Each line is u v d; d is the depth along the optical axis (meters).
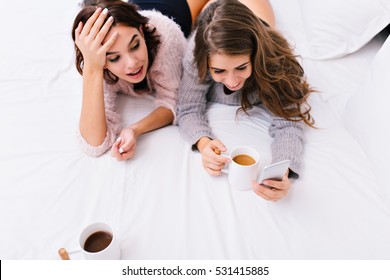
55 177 1.02
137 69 1.05
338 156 1.05
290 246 0.86
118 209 0.94
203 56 0.96
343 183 0.99
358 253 0.85
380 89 0.97
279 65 1.03
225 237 0.88
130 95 1.30
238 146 1.01
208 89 1.23
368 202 0.95
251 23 0.92
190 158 1.08
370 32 1.30
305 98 1.12
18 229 0.90
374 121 0.99
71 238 0.89
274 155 1.04
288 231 0.89
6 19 1.57
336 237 0.88
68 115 1.20
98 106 1.04
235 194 0.97
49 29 1.53
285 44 1.08
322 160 1.04
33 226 0.91
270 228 0.90
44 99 1.25
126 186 0.99
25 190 0.99
